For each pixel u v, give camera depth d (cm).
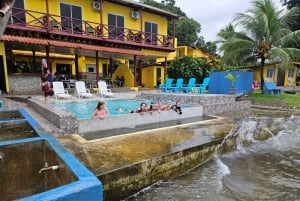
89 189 240
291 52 1455
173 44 1906
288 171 489
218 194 382
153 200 361
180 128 664
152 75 2041
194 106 916
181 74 1872
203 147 506
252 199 371
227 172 474
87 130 606
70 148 450
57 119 550
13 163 378
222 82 1438
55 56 1880
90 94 1230
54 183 338
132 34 1684
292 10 1536
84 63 2131
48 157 399
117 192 349
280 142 725
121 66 1841
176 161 443
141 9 1742
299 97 1406
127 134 577
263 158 571
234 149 617
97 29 1488
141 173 382
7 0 277
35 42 1166
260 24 1446
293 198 378
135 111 753
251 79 1571
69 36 1335
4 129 529
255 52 1519
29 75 1212
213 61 1984
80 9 1548
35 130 498
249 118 870
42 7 1405
